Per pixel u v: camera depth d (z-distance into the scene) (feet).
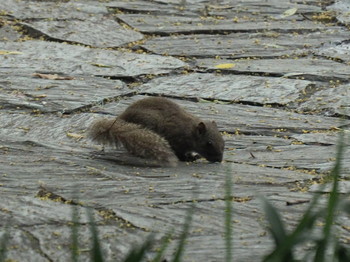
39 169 32.04
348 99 43.14
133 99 43.04
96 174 31.60
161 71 47.93
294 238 15.76
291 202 28.63
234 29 57.67
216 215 27.37
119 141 34.04
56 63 49.19
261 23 59.67
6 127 37.86
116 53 51.88
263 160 34.22
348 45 54.90
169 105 34.96
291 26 58.85
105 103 42.11
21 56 50.34
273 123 39.40
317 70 48.21
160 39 55.62
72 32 55.88
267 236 25.45
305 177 31.71
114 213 27.25
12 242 24.71
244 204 28.48
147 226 26.23
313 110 41.81
